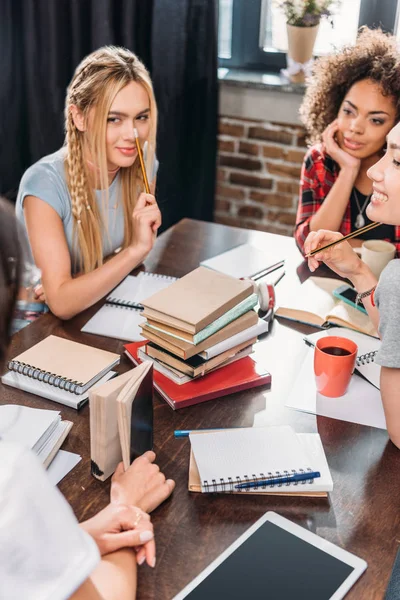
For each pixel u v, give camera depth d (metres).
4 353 0.73
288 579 0.96
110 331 1.54
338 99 2.15
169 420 1.28
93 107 1.71
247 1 3.04
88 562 0.73
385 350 1.18
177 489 1.12
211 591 0.93
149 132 1.82
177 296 1.36
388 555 1.01
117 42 2.94
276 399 1.34
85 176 1.80
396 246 2.14
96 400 1.08
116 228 1.95
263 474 1.10
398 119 2.04
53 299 1.61
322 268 1.86
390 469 1.18
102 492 1.11
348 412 1.31
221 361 1.37
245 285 1.39
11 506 0.70
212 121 3.04
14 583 0.70
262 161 3.11
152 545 0.97
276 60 3.12
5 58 3.05
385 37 2.12
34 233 1.74
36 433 1.15
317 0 2.77
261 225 3.26
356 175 2.11
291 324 1.60
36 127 3.13
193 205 3.24
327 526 1.05
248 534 1.03
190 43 2.90
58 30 2.94
